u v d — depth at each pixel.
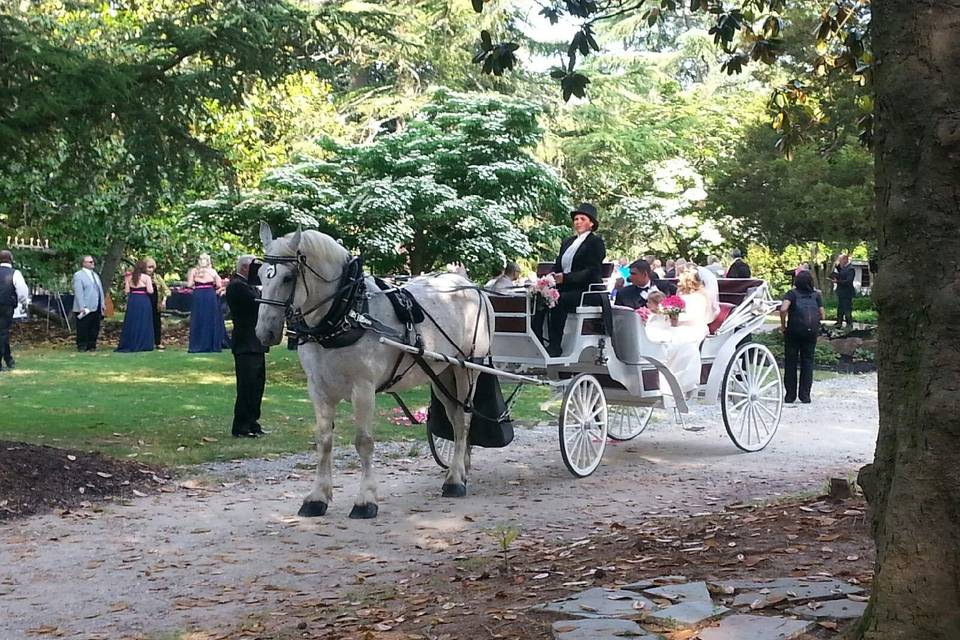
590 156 35.69
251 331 12.62
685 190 37.06
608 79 35.75
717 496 9.66
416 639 5.09
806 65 25.95
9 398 15.48
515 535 6.73
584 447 10.84
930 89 3.86
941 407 3.77
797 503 8.14
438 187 18.05
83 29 13.89
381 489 10.05
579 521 8.59
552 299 10.45
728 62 9.19
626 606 5.06
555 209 20.31
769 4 9.26
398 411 15.12
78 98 10.15
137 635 5.72
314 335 8.57
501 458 11.88
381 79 36.03
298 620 5.85
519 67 33.41
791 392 17.22
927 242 3.90
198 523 8.52
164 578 6.91
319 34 12.38
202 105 11.70
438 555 7.49
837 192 26.66
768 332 29.38
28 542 7.87
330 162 19.48
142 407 14.85
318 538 8.02
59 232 27.36
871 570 5.56
